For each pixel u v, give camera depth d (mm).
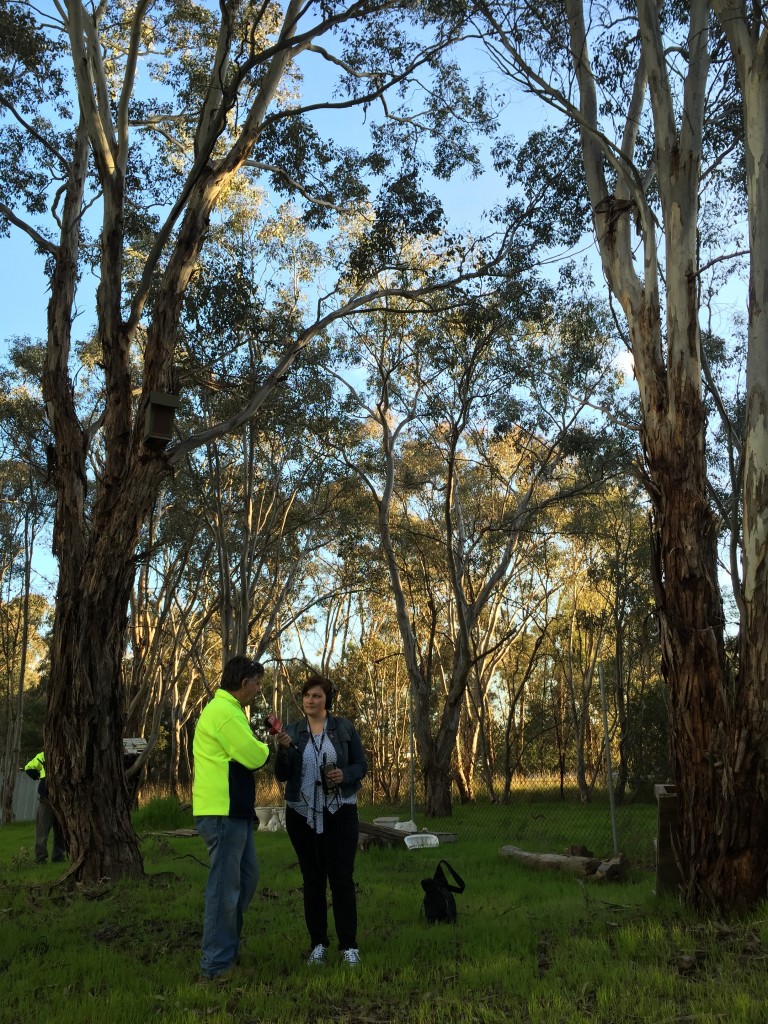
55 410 11117
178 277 10836
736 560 13688
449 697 21531
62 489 10789
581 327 21141
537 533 27969
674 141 7922
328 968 5516
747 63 7293
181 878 9500
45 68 14984
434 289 14344
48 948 6266
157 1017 4586
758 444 6711
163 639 34094
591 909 7062
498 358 20984
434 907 6891
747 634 6613
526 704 43688
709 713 6891
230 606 22859
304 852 5855
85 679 9789
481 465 27797
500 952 5848
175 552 31438
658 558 7410
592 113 9922
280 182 15727
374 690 42406
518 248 15258
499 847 12539
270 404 20891
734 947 5633
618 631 26922
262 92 11844
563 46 9875
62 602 10188
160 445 10312
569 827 14883
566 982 5180
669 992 4875
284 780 6016
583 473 24156
